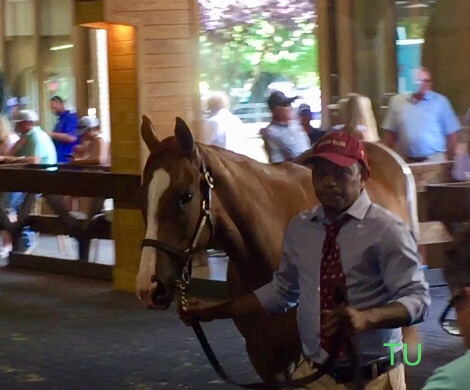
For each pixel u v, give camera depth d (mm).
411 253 3354
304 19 11102
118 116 9445
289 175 4402
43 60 16469
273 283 3686
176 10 9273
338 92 11414
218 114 9906
